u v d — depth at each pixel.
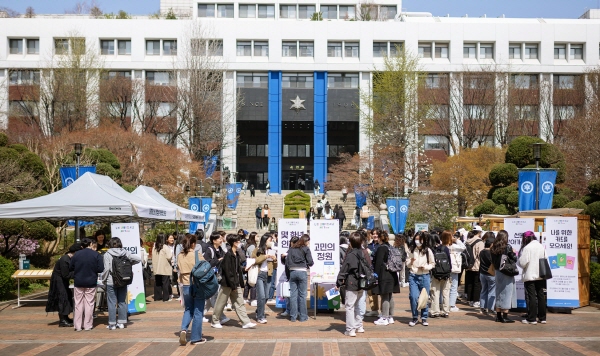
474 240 15.31
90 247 12.28
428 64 57.75
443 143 52.12
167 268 16.62
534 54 58.28
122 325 12.11
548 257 13.69
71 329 12.06
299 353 9.59
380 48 58.97
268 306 15.55
